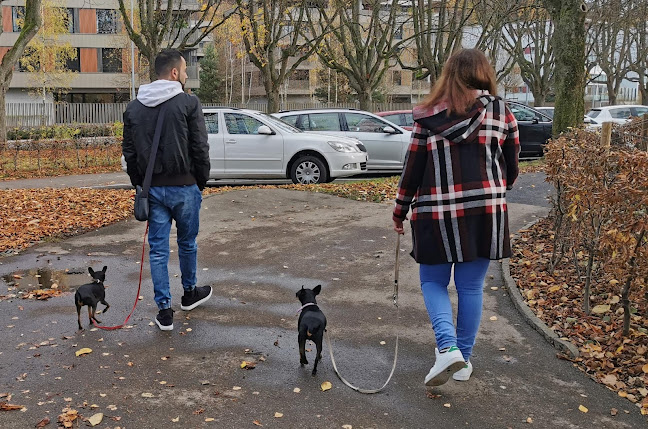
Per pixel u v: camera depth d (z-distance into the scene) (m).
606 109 26.30
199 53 69.00
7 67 22.20
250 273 6.62
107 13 53.84
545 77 39.22
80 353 4.41
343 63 37.38
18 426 3.41
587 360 4.38
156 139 4.71
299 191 11.30
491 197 3.57
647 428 3.52
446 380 3.66
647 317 5.05
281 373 4.15
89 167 21.08
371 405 3.72
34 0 22.50
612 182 4.93
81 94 55.34
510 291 5.85
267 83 24.98
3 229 8.59
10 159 19.81
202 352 4.49
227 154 13.18
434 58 27.86
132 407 3.65
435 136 3.59
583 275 6.10
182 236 5.13
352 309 5.49
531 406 3.75
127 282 6.27
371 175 16.48
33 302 5.60
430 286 3.83
